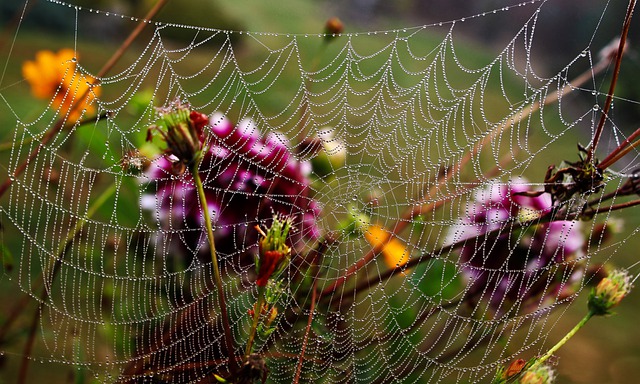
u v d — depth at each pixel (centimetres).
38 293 50
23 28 135
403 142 64
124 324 48
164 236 47
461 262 50
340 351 51
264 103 93
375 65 144
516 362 41
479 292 51
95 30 146
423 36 206
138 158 45
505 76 171
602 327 77
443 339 55
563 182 44
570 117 109
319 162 49
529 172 79
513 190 50
